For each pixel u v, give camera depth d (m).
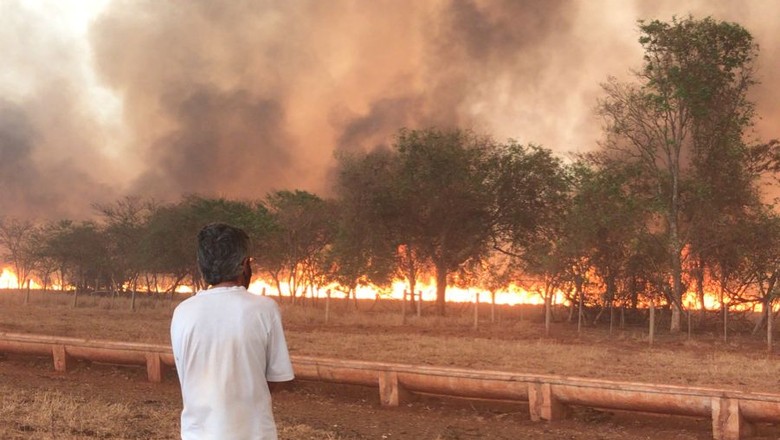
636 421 9.38
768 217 26.56
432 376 10.13
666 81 26.98
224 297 3.29
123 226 42.22
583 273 27.52
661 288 27.28
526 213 32.78
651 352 18.66
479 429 9.05
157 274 39.59
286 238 38.41
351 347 17.80
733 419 8.41
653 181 28.70
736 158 27.50
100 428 8.12
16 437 7.45
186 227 37.53
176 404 10.02
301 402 10.57
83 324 22.16
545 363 15.13
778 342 22.97
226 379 3.18
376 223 33.16
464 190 31.88
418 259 34.53
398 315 28.53
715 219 26.89
